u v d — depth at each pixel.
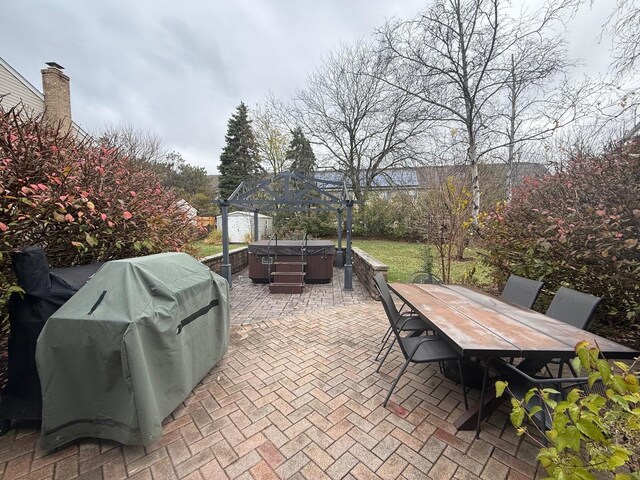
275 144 18.81
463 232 7.39
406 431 2.06
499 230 4.39
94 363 1.75
